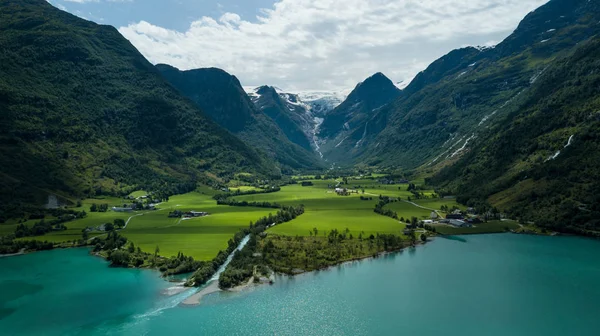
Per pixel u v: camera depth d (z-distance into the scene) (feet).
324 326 461.37
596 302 517.96
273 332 448.24
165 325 464.65
